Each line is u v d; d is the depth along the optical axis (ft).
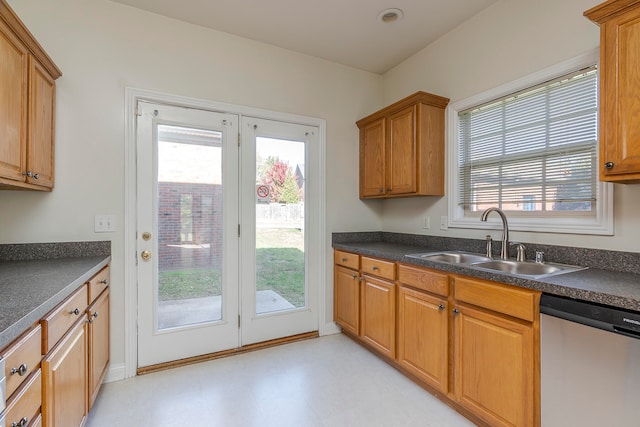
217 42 8.13
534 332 4.42
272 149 8.95
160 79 7.47
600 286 4.04
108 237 6.92
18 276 4.62
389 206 10.32
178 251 7.78
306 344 8.93
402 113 8.40
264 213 8.83
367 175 9.80
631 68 4.17
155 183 7.47
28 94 5.05
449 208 8.16
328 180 9.76
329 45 8.87
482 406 5.16
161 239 7.59
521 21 6.55
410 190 8.14
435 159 8.16
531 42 6.36
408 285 6.85
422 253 7.35
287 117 9.07
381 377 7.11
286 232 9.16
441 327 5.95
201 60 7.93
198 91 7.89
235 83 8.36
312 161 9.51
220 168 8.23
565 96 5.98
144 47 7.30
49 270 5.08
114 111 6.98
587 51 5.50
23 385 2.97
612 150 4.36
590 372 3.83
